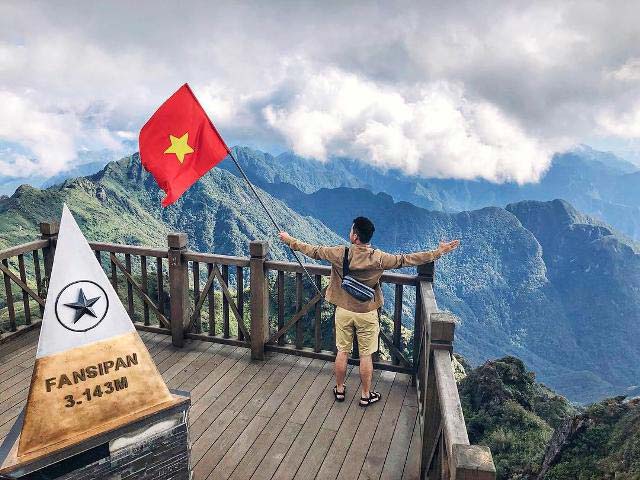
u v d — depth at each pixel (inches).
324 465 138.4
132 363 95.7
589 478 342.0
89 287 92.9
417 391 174.9
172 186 140.7
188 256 206.8
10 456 81.6
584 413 395.5
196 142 144.6
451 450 76.2
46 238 234.8
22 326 228.1
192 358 203.3
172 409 97.6
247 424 157.6
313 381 185.3
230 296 207.9
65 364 88.0
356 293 151.4
